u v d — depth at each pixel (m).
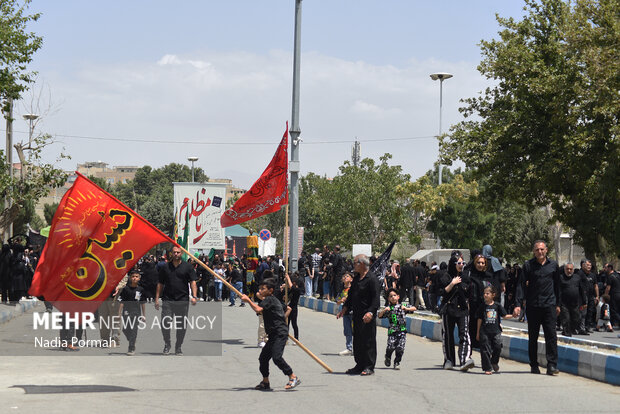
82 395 9.59
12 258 25.38
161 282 14.38
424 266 31.58
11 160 37.91
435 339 18.00
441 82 44.94
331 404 9.13
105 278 10.18
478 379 11.41
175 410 8.62
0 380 10.84
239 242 64.81
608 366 11.09
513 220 61.88
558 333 20.12
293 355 14.52
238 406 8.95
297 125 24.77
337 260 28.25
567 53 31.22
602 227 31.42
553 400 9.52
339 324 22.11
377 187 66.25
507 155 32.50
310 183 94.25
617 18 30.34
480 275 12.41
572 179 30.97
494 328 12.21
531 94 32.00
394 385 10.74
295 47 25.05
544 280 12.04
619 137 28.38
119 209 10.24
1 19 26.86
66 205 10.14
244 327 20.64
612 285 21.88
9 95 27.31
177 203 33.94
